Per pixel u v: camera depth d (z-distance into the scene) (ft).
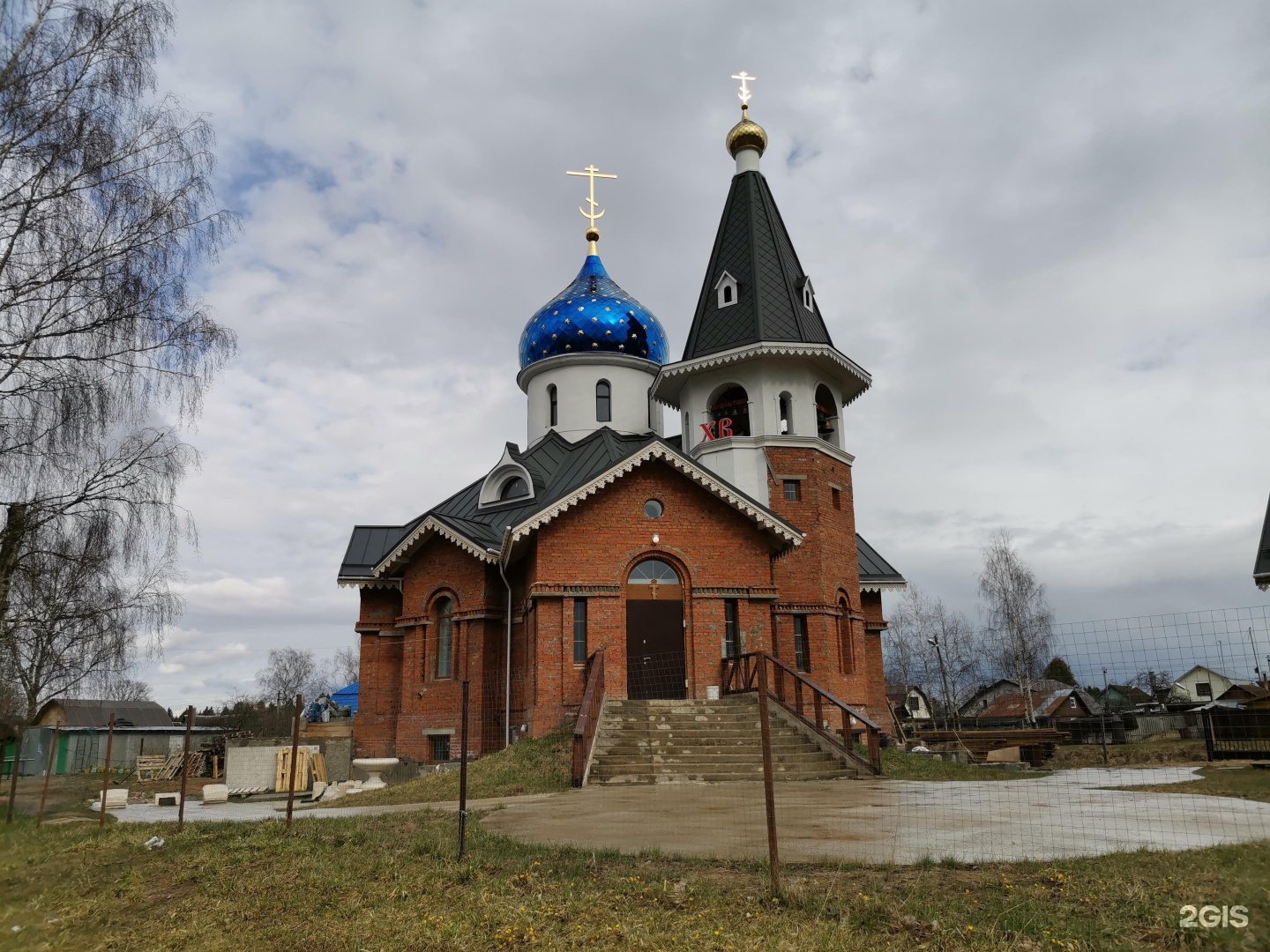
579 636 82.74
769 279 105.50
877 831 37.88
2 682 54.13
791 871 29.04
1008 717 214.69
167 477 50.44
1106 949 20.67
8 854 44.57
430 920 26.40
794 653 93.91
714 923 23.88
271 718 224.94
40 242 44.65
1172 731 171.22
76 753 153.48
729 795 54.24
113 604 51.80
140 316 47.09
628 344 119.14
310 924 27.55
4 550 45.85
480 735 87.92
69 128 45.55
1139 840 34.63
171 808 72.43
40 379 45.60
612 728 71.31
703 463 100.07
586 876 29.78
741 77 118.11
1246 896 24.70
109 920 30.66
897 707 238.68
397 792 65.67
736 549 86.79
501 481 103.76
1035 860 30.19
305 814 55.31
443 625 96.07
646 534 85.40
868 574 113.91
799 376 101.19
